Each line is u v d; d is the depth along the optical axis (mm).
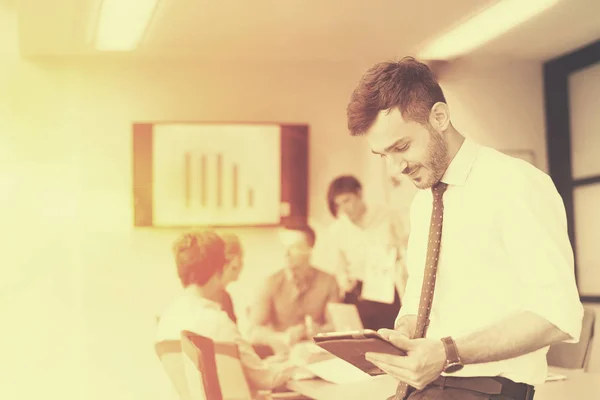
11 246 4730
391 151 1574
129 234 4871
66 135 4871
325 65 5191
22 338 4660
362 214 5043
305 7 4062
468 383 1483
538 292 1378
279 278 4836
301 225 5004
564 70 5180
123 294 4805
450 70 5223
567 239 1452
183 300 3301
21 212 4762
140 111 4969
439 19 4324
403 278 4848
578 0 4004
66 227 4809
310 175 5098
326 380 2627
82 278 4785
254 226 4961
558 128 5227
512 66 5309
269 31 4488
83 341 4730
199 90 5047
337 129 5168
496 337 1363
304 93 5160
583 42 4840
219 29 4422
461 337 1383
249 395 2975
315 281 4859
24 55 4836
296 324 4754
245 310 4746
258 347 4367
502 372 1507
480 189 1534
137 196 4898
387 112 1543
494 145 5293
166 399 4754
